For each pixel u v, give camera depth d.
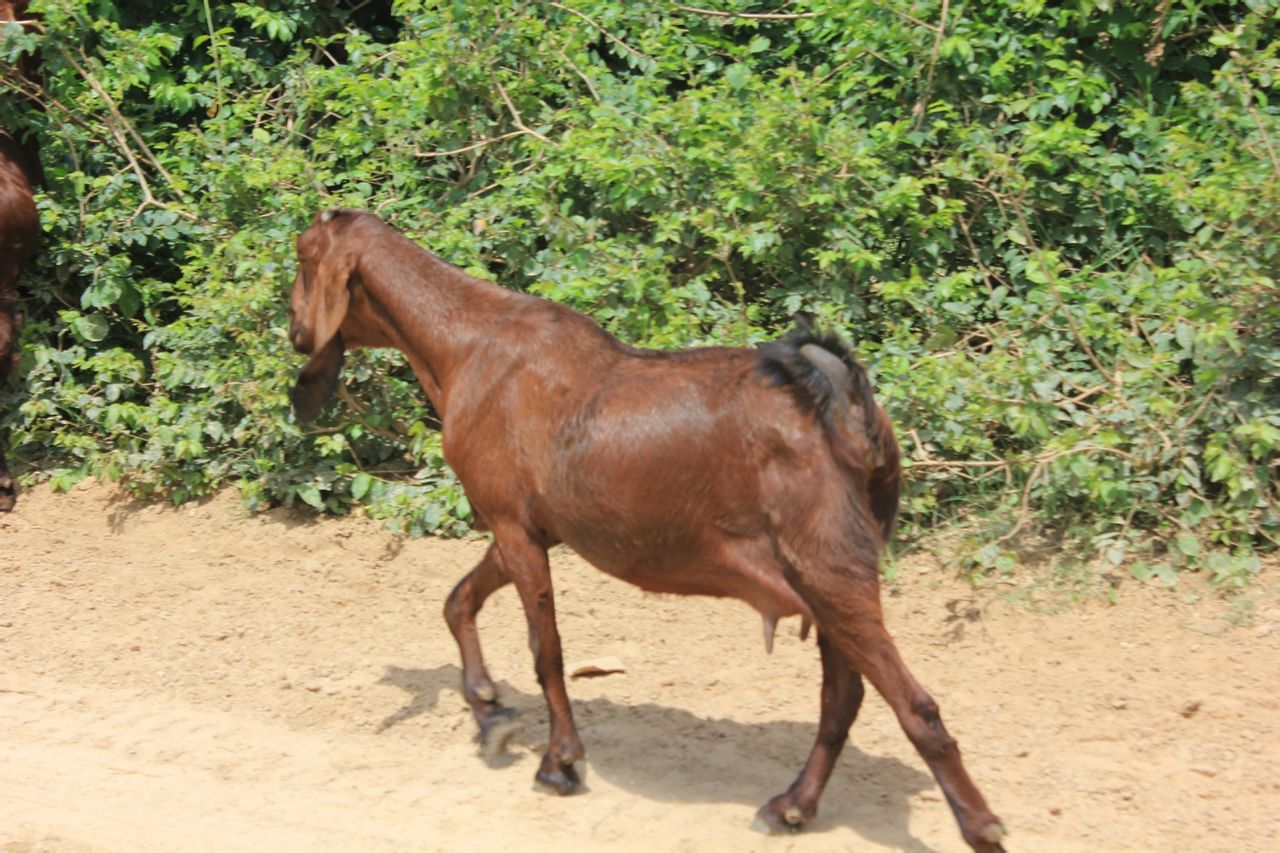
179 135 10.77
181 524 9.61
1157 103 10.02
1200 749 6.54
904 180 9.05
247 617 8.33
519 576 6.14
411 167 10.34
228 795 6.36
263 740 6.93
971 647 7.61
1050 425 8.38
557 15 10.79
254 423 9.67
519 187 9.80
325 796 6.33
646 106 9.84
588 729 6.88
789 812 5.85
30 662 7.86
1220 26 9.69
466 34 10.12
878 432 5.43
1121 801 6.11
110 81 10.85
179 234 10.80
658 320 8.97
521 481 6.02
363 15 12.69
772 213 9.21
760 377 5.46
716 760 6.55
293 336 7.03
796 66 10.29
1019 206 9.16
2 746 6.89
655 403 5.62
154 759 6.74
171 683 7.58
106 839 5.95
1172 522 8.22
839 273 9.20
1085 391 8.47
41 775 6.58
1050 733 6.75
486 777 6.48
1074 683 7.17
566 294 8.82
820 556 5.27
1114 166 9.43
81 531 9.63
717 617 8.10
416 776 6.51
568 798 6.24
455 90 10.16
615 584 8.48
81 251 10.46
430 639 7.99
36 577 8.95
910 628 7.81
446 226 9.59
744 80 9.77
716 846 5.80
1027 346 8.70
